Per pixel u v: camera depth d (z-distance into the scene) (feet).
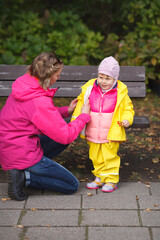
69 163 12.70
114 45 22.11
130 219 8.87
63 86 13.94
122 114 10.25
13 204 9.59
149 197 9.97
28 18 24.64
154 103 20.49
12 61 21.21
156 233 8.30
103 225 8.63
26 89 9.33
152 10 23.07
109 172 10.34
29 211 9.25
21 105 9.46
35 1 30.25
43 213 9.15
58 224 8.66
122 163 12.67
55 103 20.27
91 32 22.86
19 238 8.12
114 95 10.18
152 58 20.56
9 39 22.06
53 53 9.60
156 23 23.58
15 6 26.86
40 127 9.50
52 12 26.27
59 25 24.89
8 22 26.00
